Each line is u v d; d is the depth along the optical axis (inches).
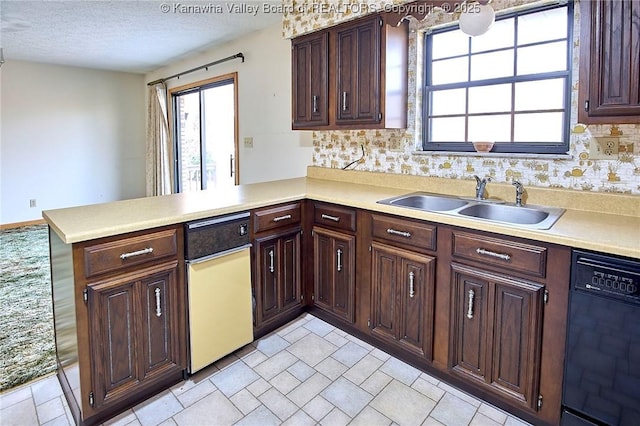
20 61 214.1
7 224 219.0
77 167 238.7
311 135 135.7
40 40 168.6
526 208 81.6
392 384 80.1
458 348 76.5
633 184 74.0
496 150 92.3
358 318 95.4
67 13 133.8
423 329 81.5
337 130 118.8
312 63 112.0
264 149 158.6
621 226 65.9
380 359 88.8
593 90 63.6
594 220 70.4
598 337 58.7
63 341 74.3
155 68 231.8
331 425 69.0
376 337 91.4
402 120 102.7
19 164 220.2
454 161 97.8
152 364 74.4
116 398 69.9
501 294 69.1
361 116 101.3
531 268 64.9
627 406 57.0
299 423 69.5
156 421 69.9
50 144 228.5
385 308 88.5
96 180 246.4
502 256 68.1
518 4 84.2
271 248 95.9
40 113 223.6
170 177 233.5
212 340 83.2
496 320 70.2
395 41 97.3
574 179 80.4
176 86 218.7
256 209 90.7
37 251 173.0
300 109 118.0
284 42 144.5
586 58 63.9
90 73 237.3
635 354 55.4
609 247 56.0
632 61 59.7
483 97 94.3
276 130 151.9
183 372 80.6
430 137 104.9
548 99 84.6
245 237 88.0
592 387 60.3
